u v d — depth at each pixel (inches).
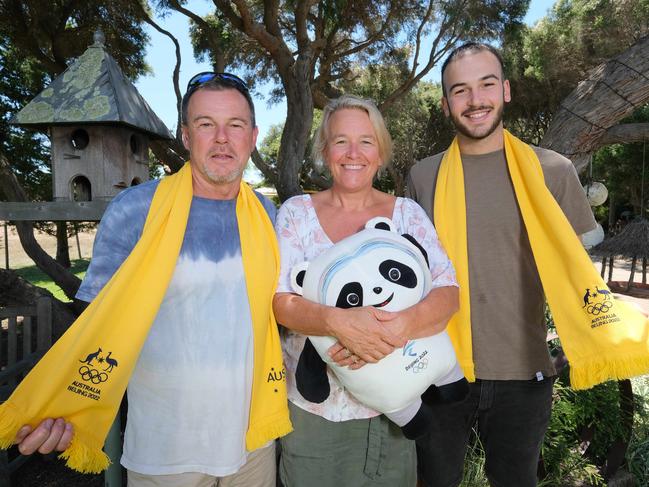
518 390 92.2
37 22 249.0
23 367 165.2
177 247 74.9
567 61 407.5
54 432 64.5
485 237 93.8
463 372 89.5
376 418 83.5
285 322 77.2
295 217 87.4
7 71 309.3
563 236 86.5
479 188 95.3
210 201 81.2
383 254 72.6
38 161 315.0
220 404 75.0
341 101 87.2
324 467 83.4
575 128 196.1
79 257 668.1
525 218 90.2
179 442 74.0
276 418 79.9
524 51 447.5
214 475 74.8
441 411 93.2
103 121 119.6
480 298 93.0
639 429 142.7
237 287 78.4
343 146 84.7
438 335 77.5
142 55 304.7
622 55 189.0
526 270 92.5
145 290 72.0
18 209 117.6
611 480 128.9
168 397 74.3
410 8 313.7
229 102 77.4
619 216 1015.6
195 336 75.3
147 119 132.1
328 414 81.6
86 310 70.3
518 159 92.4
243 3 197.9
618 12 308.5
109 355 69.1
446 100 95.9
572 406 127.3
